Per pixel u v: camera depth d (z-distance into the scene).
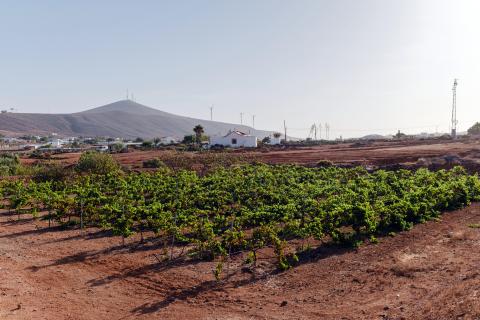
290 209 24.67
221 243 20.38
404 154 66.94
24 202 29.59
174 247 21.44
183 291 15.79
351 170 43.44
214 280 16.81
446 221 25.09
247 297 15.16
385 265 17.59
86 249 21.22
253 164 57.91
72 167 52.97
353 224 22.23
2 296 15.06
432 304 12.90
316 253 19.81
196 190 32.88
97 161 49.69
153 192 33.72
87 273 17.75
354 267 17.67
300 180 40.31
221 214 27.38
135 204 29.17
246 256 19.67
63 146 160.00
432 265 17.06
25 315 13.57
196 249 20.61
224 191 31.89
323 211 23.08
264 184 36.03
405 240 21.23
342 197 27.16
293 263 18.62
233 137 114.56
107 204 27.70
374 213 22.83
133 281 16.84
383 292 14.86
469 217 25.92
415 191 29.62
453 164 49.81
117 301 14.93
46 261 19.31
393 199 26.44
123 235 21.69
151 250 20.98
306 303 14.45
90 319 13.49
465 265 16.69
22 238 23.42
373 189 30.94
